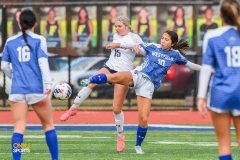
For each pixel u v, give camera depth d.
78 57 69.62
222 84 24.83
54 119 61.44
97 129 55.22
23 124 29.22
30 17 29.09
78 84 70.50
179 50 36.22
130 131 53.66
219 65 24.95
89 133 51.69
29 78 28.80
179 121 61.28
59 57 69.75
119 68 38.16
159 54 35.69
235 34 25.08
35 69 28.86
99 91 71.38
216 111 24.88
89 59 71.00
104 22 73.00
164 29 72.88
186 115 66.44
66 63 70.81
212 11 71.25
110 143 43.72
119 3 72.31
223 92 24.67
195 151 39.16
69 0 92.75
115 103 37.50
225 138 25.20
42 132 51.41
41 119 29.61
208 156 36.56
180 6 71.31
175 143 44.00
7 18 72.56
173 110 71.12
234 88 24.64
